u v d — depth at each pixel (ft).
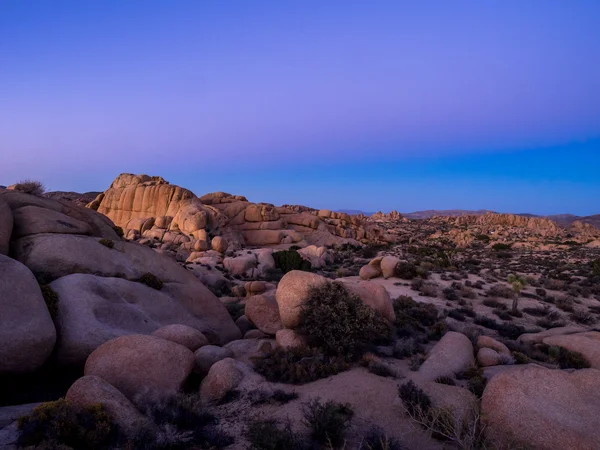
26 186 70.13
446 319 73.82
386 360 44.55
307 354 42.09
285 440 24.56
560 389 25.73
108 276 60.13
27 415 26.76
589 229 476.13
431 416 28.37
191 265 148.05
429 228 473.67
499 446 23.35
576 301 105.60
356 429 28.04
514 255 233.35
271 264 161.89
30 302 39.55
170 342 36.78
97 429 25.66
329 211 322.34
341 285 50.90
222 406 32.83
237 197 286.46
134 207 245.86
